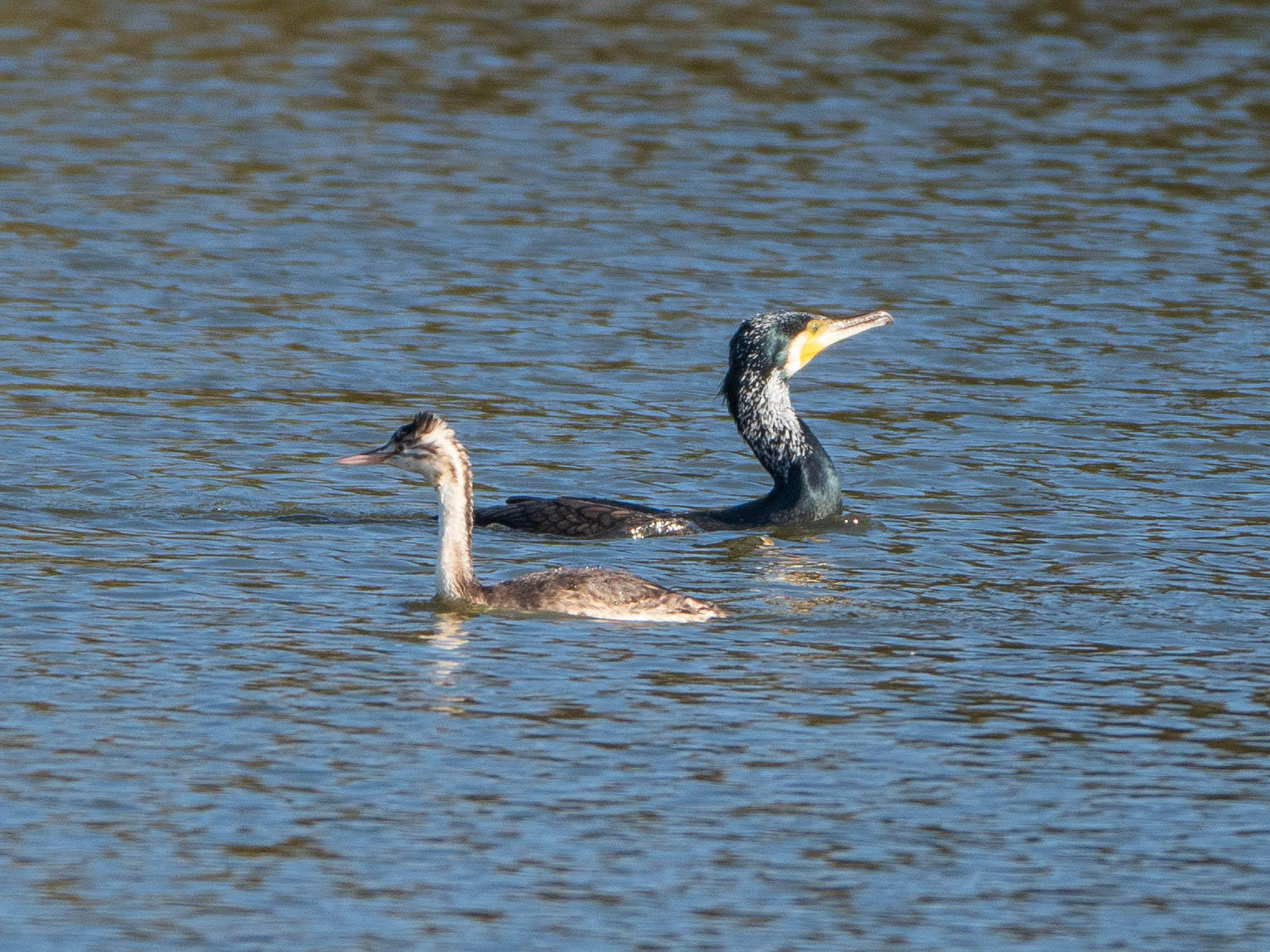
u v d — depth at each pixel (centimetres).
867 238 2973
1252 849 1170
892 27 4356
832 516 1880
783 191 3212
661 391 2334
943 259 2873
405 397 2267
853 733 1325
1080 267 2848
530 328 2550
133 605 1548
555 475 2027
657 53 4119
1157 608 1602
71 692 1353
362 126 3559
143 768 1238
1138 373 2412
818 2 4572
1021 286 2764
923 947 1045
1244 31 4362
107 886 1088
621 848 1150
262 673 1403
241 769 1240
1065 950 1047
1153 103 3766
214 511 1838
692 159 3388
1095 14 4478
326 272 2761
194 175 3228
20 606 1530
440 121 3600
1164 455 2102
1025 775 1264
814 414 2255
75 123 3503
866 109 3712
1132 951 1048
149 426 2109
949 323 2602
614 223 3031
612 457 2097
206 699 1352
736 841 1165
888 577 1691
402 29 4288
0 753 1248
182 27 4253
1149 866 1147
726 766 1266
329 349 2441
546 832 1167
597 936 1049
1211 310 2667
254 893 1086
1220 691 1413
